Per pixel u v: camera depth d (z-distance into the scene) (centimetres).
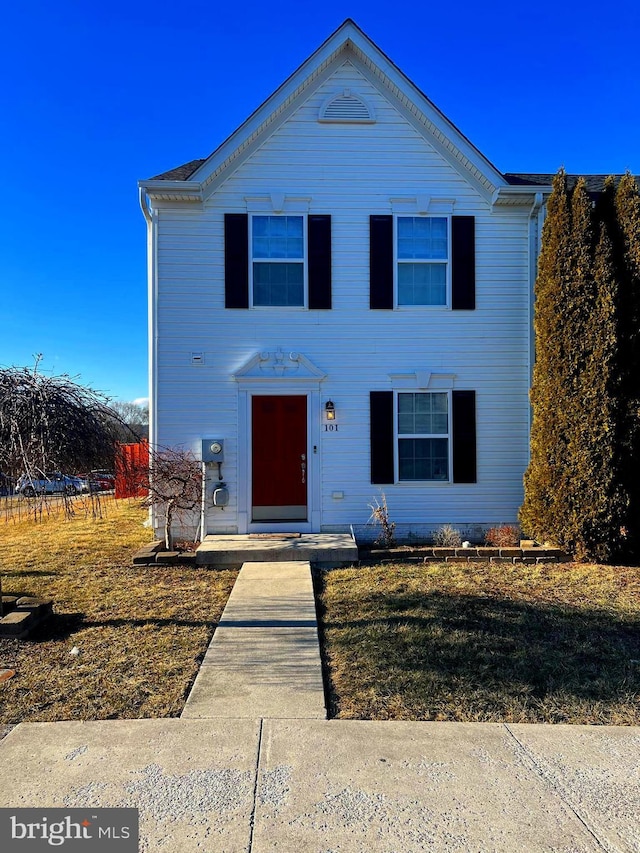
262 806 273
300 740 331
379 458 920
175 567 749
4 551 851
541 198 912
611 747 328
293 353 908
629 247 768
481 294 943
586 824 263
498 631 505
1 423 473
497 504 940
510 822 264
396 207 927
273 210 911
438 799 279
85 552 843
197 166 981
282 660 443
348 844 249
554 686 402
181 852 244
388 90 927
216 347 904
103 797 279
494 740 334
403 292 936
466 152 916
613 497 757
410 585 660
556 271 804
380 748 323
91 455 522
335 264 921
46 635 497
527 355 948
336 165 922
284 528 908
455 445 930
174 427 898
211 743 327
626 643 480
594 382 765
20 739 330
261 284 916
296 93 905
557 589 643
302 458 919
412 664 436
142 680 409
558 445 795
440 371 932
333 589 647
